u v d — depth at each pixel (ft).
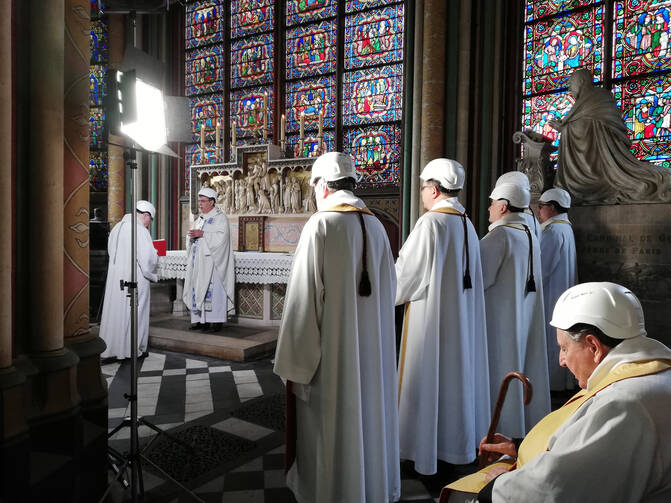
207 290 21.15
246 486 9.16
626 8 22.26
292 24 32.60
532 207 19.24
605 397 3.60
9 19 6.15
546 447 4.28
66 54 7.58
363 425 7.66
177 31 36.29
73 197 7.78
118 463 9.75
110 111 7.79
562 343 4.27
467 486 4.96
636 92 22.04
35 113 6.98
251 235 27.58
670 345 16.12
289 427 8.01
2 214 6.22
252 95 34.12
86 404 7.84
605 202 17.37
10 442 6.27
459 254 9.55
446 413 9.52
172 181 35.94
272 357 19.06
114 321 18.01
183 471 9.73
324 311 7.41
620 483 3.41
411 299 9.56
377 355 7.73
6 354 6.37
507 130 24.88
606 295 4.00
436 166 9.98
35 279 7.08
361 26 30.30
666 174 16.39
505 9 24.63
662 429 3.38
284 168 26.55
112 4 8.57
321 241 7.42
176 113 9.78
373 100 29.86
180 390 14.98
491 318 10.98
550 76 24.38
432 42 24.73
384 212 29.14
